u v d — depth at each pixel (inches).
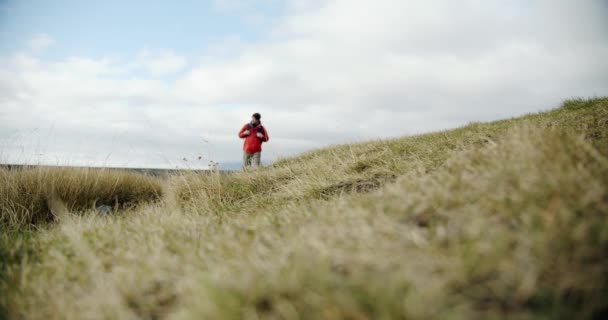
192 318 56.7
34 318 74.8
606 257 56.7
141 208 212.4
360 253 66.4
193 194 240.5
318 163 261.1
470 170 109.8
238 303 56.2
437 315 49.4
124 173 308.7
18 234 157.9
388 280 56.6
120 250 105.9
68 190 244.4
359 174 195.5
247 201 206.5
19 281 94.1
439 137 264.5
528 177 82.1
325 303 52.6
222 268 74.1
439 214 84.0
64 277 92.6
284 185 225.6
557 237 60.6
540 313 51.4
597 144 114.4
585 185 73.5
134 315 66.1
